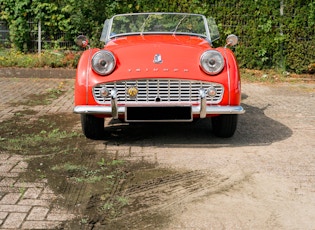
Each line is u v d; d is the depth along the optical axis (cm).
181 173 430
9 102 775
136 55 499
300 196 382
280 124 647
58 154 485
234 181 412
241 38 1145
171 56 499
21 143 523
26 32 1166
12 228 316
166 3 1118
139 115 480
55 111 707
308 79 1108
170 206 358
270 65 1162
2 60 1095
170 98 483
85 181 406
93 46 1130
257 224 331
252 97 884
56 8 1140
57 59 1105
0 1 1149
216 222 332
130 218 336
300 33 1136
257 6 1128
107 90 480
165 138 555
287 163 465
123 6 1124
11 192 379
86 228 319
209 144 530
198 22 634
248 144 534
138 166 449
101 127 529
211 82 485
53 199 366
